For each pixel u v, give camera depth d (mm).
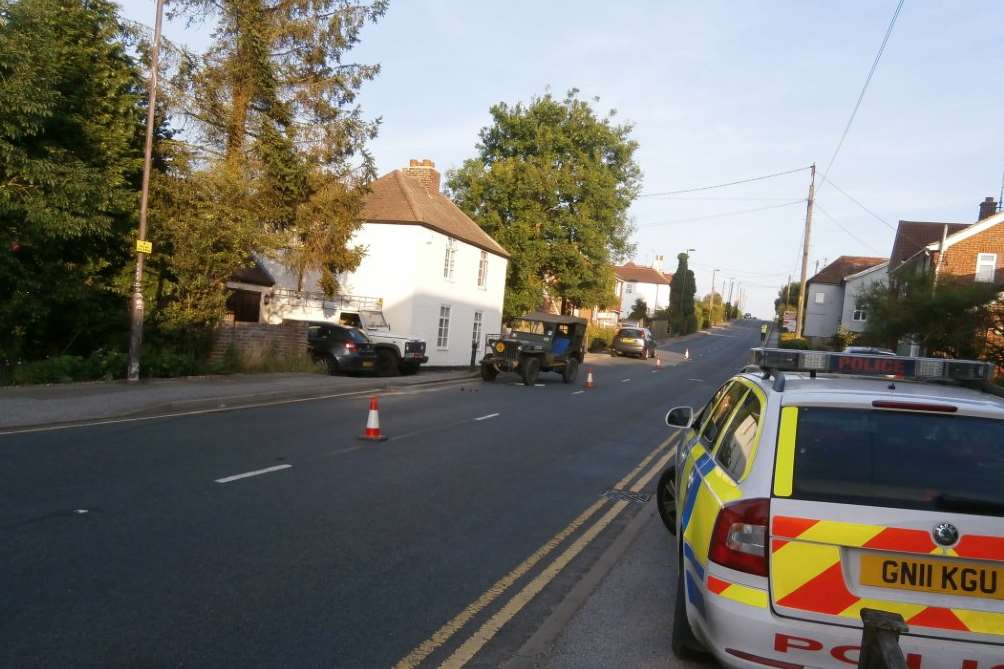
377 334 24422
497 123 44250
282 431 11844
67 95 17094
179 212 18562
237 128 21219
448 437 12508
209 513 6957
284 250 23109
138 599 4859
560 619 4992
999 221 32156
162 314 18297
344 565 5832
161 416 12555
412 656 4340
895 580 3340
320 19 21484
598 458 11617
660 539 7113
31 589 4898
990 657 3230
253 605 4914
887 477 3506
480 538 6859
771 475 3582
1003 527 3324
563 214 42156
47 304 16172
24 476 7781
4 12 14695
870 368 4312
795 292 101688
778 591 3414
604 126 43812
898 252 42219
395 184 29375
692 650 4289
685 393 25453
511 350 24781
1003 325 20703
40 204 15023
